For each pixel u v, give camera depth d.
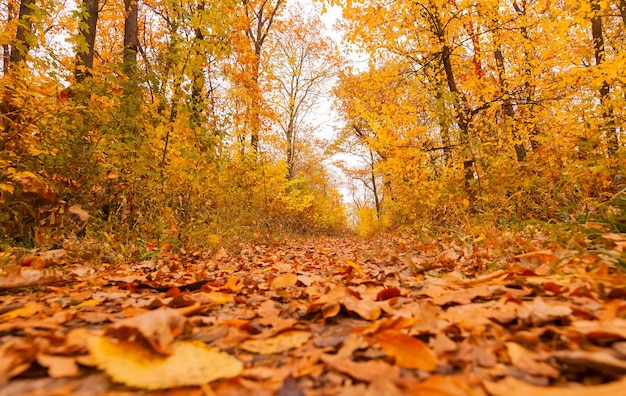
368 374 0.84
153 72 4.83
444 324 1.17
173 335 1.08
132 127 4.69
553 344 1.01
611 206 3.18
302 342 1.16
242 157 8.70
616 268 1.73
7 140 3.92
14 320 1.43
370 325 1.18
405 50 8.95
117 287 2.32
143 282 2.38
